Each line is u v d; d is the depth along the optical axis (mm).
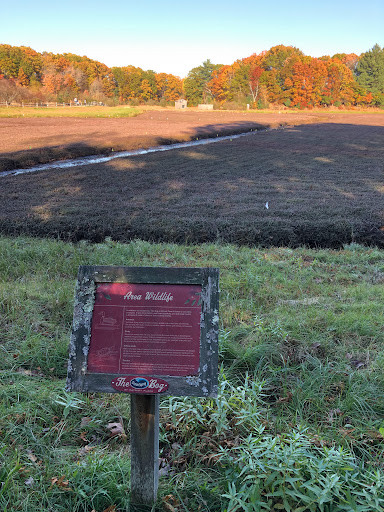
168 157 24172
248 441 2969
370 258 8242
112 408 3656
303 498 2588
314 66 103250
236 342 4621
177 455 3189
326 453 2873
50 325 4961
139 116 61312
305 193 15422
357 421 3455
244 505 2607
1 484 2816
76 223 10742
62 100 88875
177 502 2768
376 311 5410
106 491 2771
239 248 9164
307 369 4172
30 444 3197
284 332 4605
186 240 9562
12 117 51469
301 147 30266
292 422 3410
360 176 19312
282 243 9969
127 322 2596
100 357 2582
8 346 4512
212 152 26547
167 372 2531
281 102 106000
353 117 74438
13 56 103438
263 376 4113
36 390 3807
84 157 24625
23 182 16906
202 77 115750
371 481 2787
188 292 2588
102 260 7418
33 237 10172
